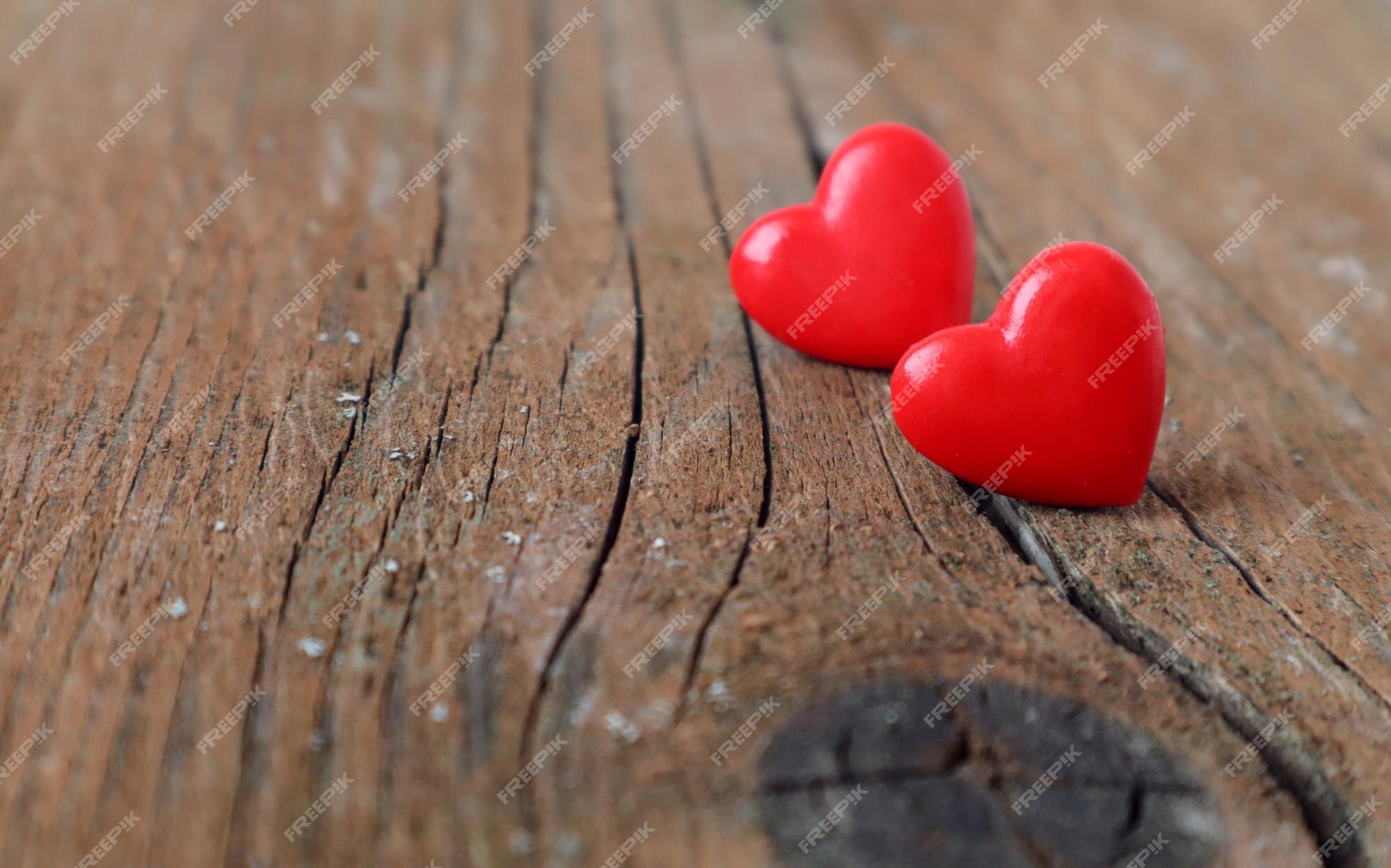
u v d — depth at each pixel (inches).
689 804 9.4
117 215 11.9
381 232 12.0
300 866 9.2
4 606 9.8
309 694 9.6
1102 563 10.2
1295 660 9.9
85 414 10.6
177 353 11.0
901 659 9.7
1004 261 12.1
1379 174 13.3
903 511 10.3
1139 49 16.0
